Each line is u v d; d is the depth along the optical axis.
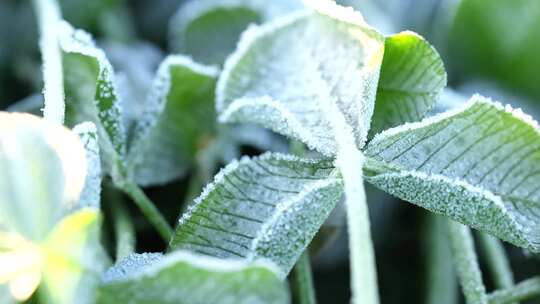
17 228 0.16
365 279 0.17
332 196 0.18
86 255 0.16
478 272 0.19
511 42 0.23
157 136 0.21
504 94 0.24
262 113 0.19
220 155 0.22
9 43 0.24
